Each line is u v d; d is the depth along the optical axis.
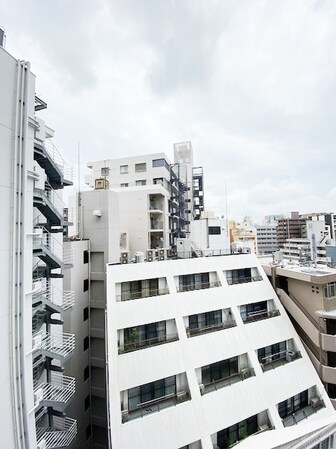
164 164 42.88
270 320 21.89
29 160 12.45
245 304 22.14
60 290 18.03
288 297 23.55
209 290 21.73
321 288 21.12
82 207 24.89
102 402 22.81
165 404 16.00
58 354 14.70
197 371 17.48
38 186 13.70
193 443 14.87
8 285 10.96
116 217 25.91
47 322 16.61
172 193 47.03
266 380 18.25
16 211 11.32
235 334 19.92
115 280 19.56
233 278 24.17
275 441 10.61
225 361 18.59
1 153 10.66
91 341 23.73
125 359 16.41
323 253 74.88
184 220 53.50
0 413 10.45
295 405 18.59
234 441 15.77
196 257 24.80
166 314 19.03
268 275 26.42
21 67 11.69
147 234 35.03
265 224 160.88
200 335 19.05
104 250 24.06
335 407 18.80
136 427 14.26
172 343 17.94
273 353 20.59
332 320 20.64
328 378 19.42
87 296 23.77
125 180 44.00
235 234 90.06
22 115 11.59
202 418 15.41
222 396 16.72
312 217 114.50
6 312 10.84
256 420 16.97
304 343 22.08
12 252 11.09
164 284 21.14
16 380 11.13
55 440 14.38
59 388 15.28
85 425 21.88
